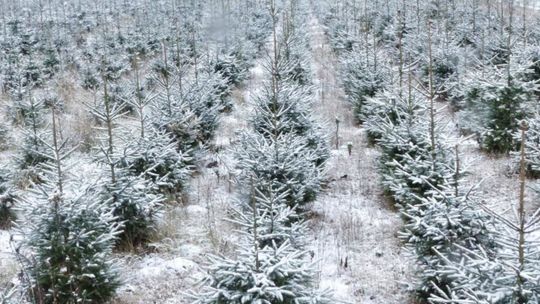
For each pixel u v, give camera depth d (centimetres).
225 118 1612
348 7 3419
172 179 963
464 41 2238
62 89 1864
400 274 731
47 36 2588
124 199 773
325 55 2705
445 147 829
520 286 470
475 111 1284
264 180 848
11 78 1877
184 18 3284
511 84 1148
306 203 934
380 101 1236
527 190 990
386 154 991
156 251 801
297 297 506
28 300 568
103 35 2639
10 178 955
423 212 639
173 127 1117
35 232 597
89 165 973
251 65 2392
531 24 2255
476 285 505
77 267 600
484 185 1026
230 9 3694
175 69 1450
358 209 971
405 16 2623
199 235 846
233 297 490
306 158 911
